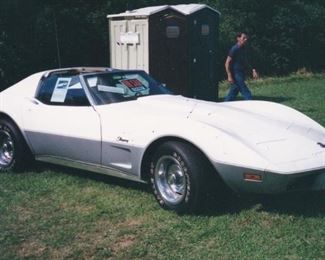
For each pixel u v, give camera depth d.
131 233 4.68
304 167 4.62
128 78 6.29
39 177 6.47
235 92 11.00
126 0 16.19
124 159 5.48
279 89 15.82
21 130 6.50
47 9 14.91
